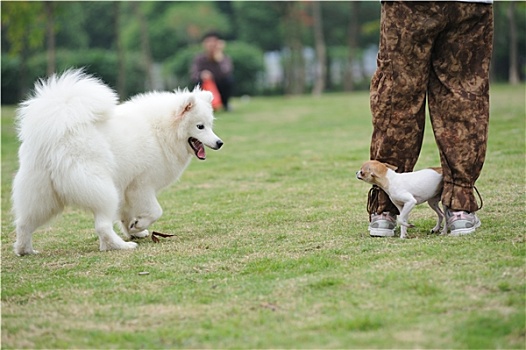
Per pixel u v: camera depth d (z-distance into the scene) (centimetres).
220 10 7206
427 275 671
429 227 889
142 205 949
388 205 851
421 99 831
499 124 1867
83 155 864
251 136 2147
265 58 6694
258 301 647
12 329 611
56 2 3591
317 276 701
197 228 1004
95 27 6950
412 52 812
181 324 607
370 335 557
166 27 6700
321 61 4875
